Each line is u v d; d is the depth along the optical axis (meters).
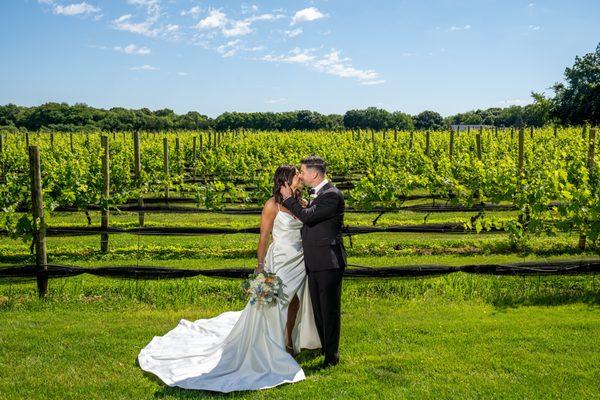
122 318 5.75
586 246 9.08
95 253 9.23
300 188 4.68
